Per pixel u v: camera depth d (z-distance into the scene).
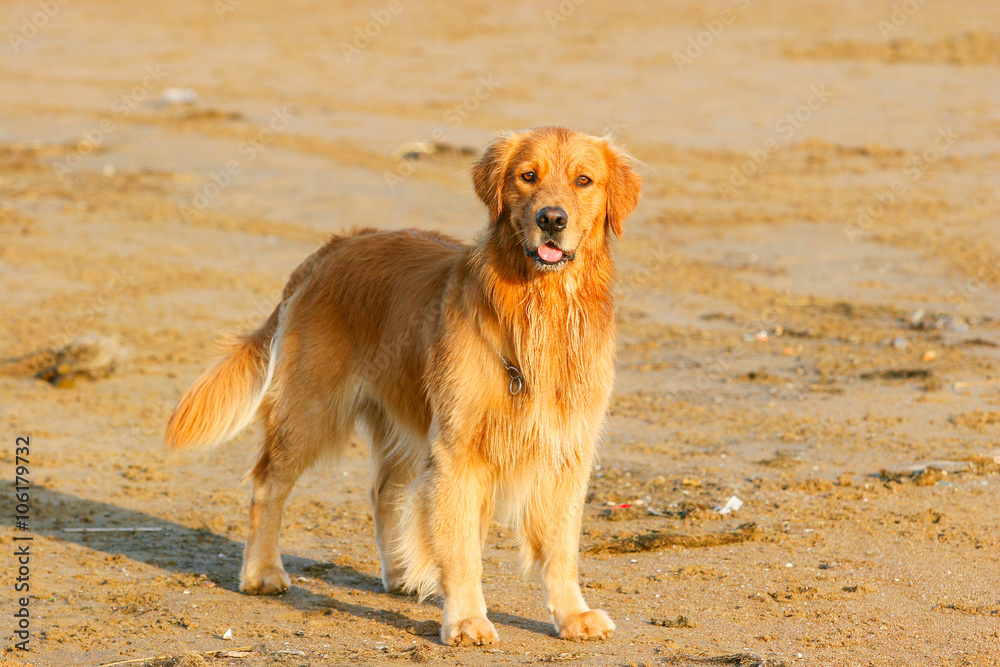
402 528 8.07
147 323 19.00
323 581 9.34
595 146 8.11
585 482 8.11
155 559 9.81
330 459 9.38
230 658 7.46
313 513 11.25
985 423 13.34
